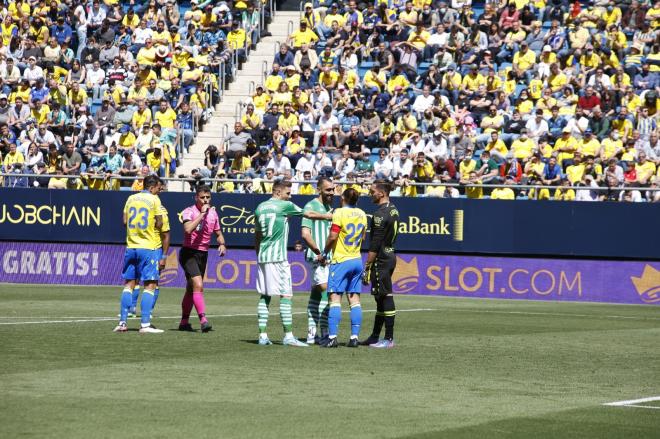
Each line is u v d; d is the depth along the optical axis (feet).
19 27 342.85
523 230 254.68
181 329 145.89
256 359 115.34
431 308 210.18
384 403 88.99
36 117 302.66
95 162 283.38
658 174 254.47
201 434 74.43
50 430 74.69
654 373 112.27
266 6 354.54
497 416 84.02
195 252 144.25
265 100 306.14
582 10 306.14
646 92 272.10
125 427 76.28
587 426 80.43
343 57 312.71
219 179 266.77
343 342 136.15
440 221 260.01
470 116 282.97
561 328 167.53
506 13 307.37
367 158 273.33
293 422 79.61
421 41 309.42
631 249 247.50
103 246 277.44
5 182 284.20
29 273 280.72
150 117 297.94
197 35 331.36
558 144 264.11
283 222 128.98
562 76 284.41
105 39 335.06
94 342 129.18
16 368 105.81
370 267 131.03
